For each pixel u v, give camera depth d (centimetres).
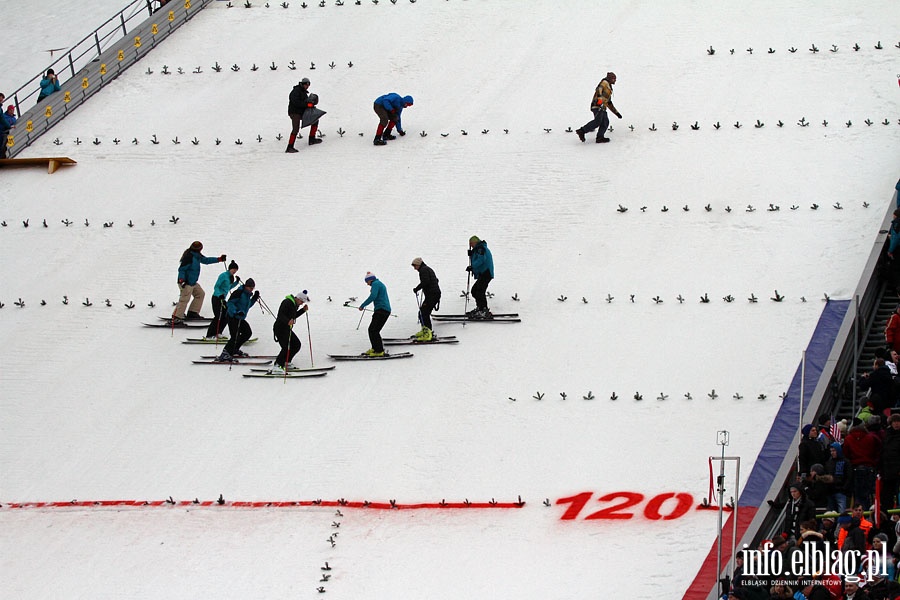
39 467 9462
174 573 8288
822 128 12075
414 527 8462
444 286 10856
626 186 11731
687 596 7456
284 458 9244
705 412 9094
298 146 13088
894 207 10462
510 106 13262
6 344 10856
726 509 8194
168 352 10588
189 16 16000
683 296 10306
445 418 9419
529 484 8700
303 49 14862
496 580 7881
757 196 11300
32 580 8381
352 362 10206
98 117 14075
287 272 11225
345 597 7894
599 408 9300
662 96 13012
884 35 13450
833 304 9900
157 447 9519
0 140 13475
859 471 7138
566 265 10888
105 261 11762
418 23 15138
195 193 12531
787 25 13975
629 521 8238
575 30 14550
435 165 12450
